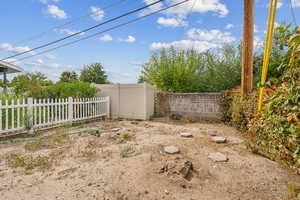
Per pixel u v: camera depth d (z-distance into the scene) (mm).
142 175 2168
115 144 3596
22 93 7641
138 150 3209
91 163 2582
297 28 1524
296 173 2180
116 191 1832
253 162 2633
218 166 2514
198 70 8680
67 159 2742
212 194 1812
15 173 2250
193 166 2496
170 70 8422
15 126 4766
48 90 7586
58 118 5766
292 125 1703
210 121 6766
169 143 3693
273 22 3129
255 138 3270
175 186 1939
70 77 30109
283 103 1840
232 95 6020
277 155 2346
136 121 6781
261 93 3105
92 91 7516
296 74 1631
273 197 1743
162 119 7387
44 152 3047
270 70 4055
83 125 5797
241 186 1971
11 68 10078
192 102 7426
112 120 7059
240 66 7398
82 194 1779
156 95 8312
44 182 2023
